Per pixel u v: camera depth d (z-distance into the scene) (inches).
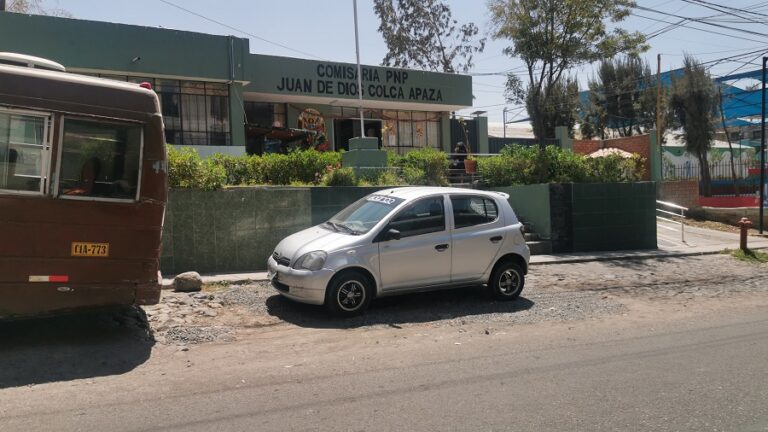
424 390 199.9
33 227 227.5
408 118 917.2
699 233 716.7
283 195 439.5
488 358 238.7
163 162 249.8
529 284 413.1
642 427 170.1
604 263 511.2
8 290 224.4
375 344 259.9
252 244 428.8
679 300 372.5
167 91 657.6
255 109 791.7
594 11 603.2
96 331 263.1
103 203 238.7
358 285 304.3
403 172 555.8
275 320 299.4
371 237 306.7
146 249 247.4
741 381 211.2
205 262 412.8
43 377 208.5
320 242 308.0
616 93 1336.1
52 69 252.7
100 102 237.3
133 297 246.2
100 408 180.7
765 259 557.9
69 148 233.0
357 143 544.1
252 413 177.9
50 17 579.2
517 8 625.0
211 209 414.6
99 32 602.9
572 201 556.1
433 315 315.3
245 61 686.5
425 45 1250.6
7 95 222.1
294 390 199.3
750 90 1178.0
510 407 184.4
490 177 635.5
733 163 1048.8
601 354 245.4
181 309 309.0
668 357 241.4
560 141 1012.5
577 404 187.5
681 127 1076.5
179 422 170.2
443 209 329.7
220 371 220.1
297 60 771.4
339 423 170.7
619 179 616.4
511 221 350.3
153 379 209.9
